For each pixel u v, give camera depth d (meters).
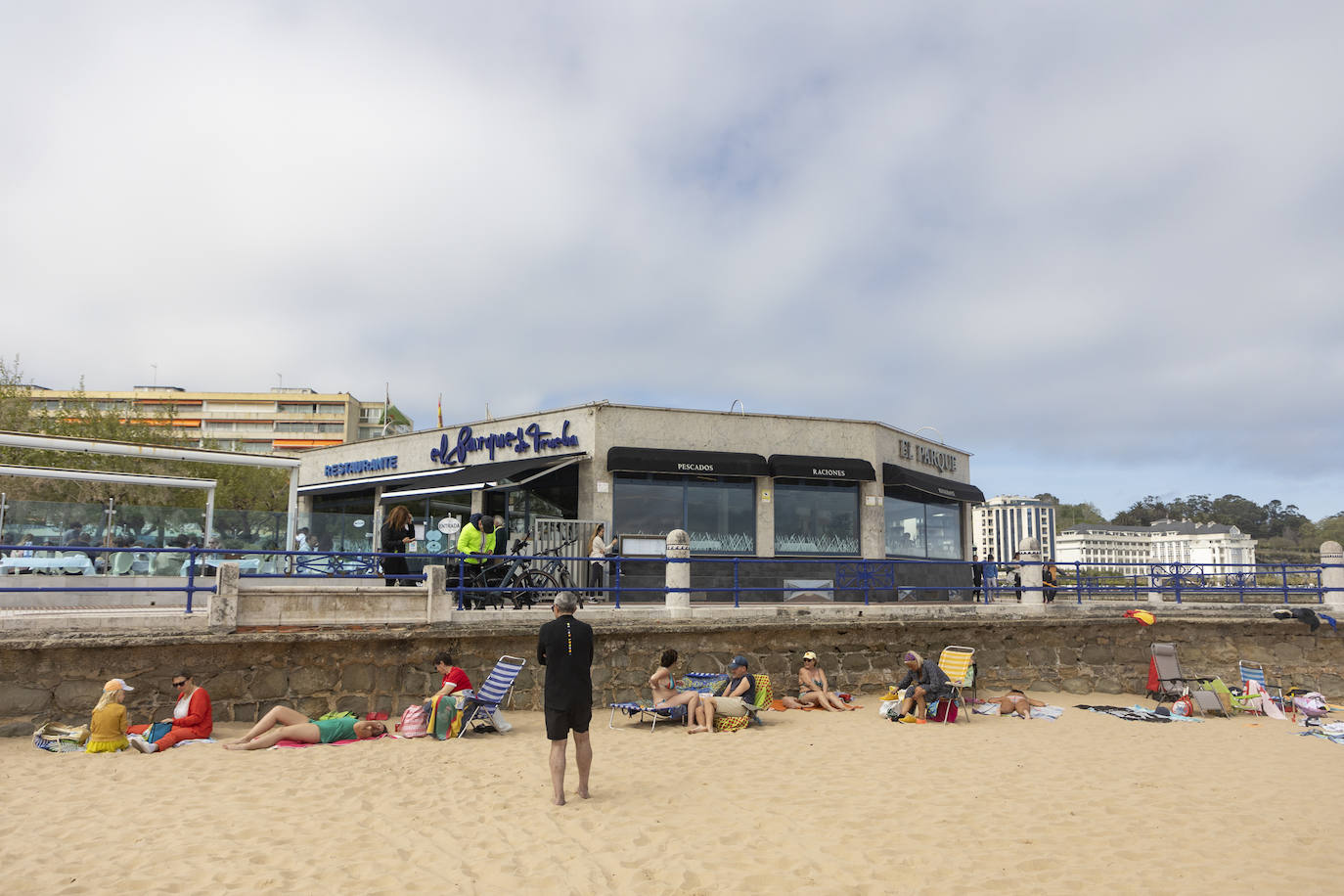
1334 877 6.51
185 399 103.19
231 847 6.61
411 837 6.96
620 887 5.96
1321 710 14.65
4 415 34.25
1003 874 6.40
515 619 13.16
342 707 11.98
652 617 14.29
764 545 21.17
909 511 23.95
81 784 8.30
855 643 15.51
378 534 20.59
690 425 21.09
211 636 11.12
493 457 22.34
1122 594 23.56
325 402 103.31
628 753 10.53
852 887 6.05
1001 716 14.16
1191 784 9.71
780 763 10.17
